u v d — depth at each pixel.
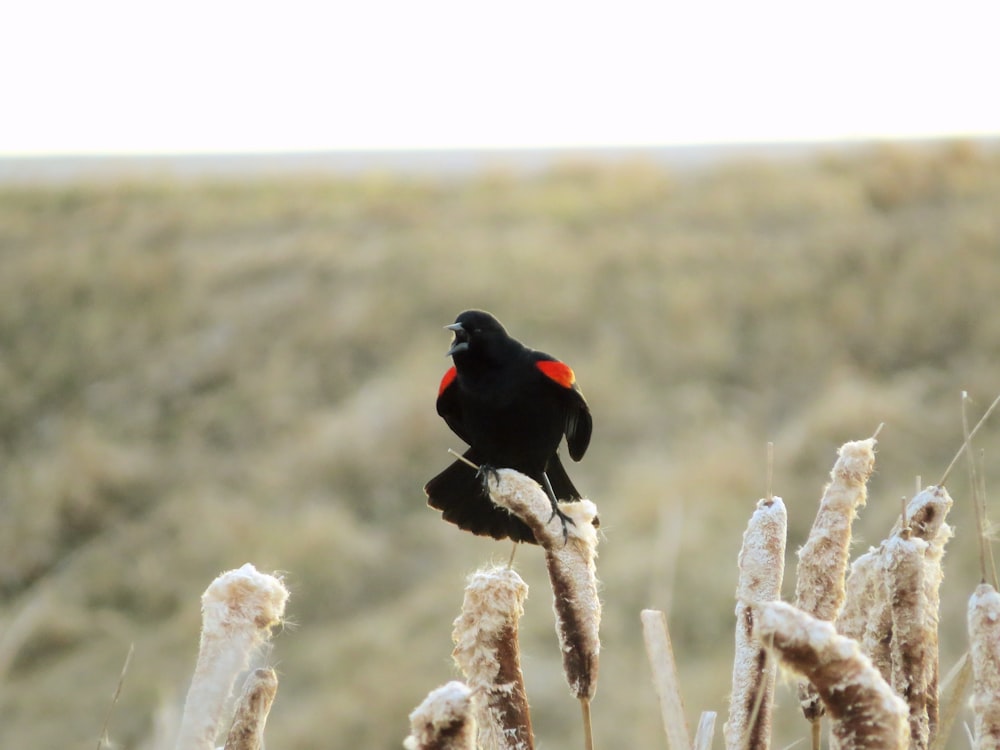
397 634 14.12
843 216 26.25
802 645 1.77
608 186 32.59
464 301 24.14
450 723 1.84
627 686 11.73
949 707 2.61
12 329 26.67
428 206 32.47
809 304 22.67
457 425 5.36
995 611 2.26
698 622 12.46
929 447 16.72
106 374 24.52
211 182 37.00
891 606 2.35
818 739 2.54
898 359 20.70
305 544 16.47
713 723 2.71
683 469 16.50
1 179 37.84
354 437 19.42
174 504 18.91
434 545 16.70
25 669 14.82
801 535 14.45
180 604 15.98
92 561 17.69
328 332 23.94
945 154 28.73
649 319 22.72
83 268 28.31
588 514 2.54
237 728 2.37
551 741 11.09
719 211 27.83
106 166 38.94
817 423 17.27
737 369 21.19
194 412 22.42
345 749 12.17
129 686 13.87
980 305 21.47
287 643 14.70
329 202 33.59
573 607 2.47
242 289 26.86
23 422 23.56
